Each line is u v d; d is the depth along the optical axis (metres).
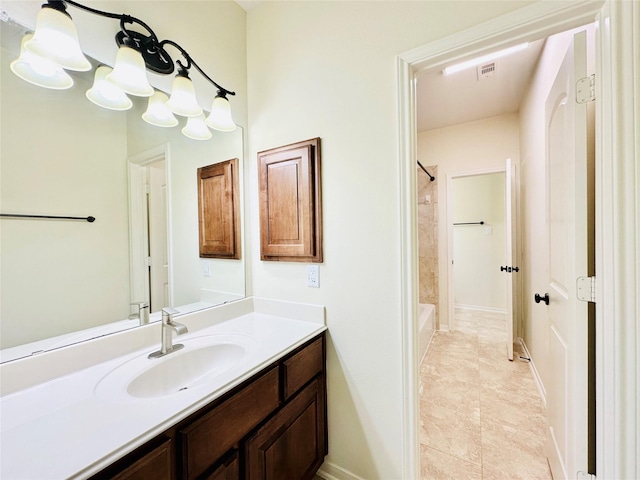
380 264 1.26
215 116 1.39
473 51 1.07
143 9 1.18
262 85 1.62
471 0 1.04
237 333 1.32
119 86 1.02
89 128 1.10
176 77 1.19
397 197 1.21
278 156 1.52
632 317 0.83
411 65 1.16
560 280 1.25
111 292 1.16
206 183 1.50
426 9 1.12
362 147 1.28
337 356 1.39
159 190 1.33
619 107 0.84
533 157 2.27
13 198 0.92
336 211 1.36
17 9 0.88
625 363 0.85
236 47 1.62
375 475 1.30
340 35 1.33
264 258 1.60
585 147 0.98
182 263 1.41
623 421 0.85
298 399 1.21
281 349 1.13
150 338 1.19
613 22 0.83
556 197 1.32
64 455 0.59
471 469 1.45
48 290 0.99
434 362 2.65
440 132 3.44
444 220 3.46
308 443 1.26
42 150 0.98
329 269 1.40
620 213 0.85
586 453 0.99
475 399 2.04
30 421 0.70
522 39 1.00
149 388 0.98
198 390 0.84
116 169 1.18
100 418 0.71
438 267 3.52
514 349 2.92
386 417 1.27
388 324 1.25
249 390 0.96
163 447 0.70
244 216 1.67
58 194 1.02
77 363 0.97
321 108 1.40
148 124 1.27
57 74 0.99
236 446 0.91
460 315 4.22
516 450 1.57
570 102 1.05
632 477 0.84
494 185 4.34
